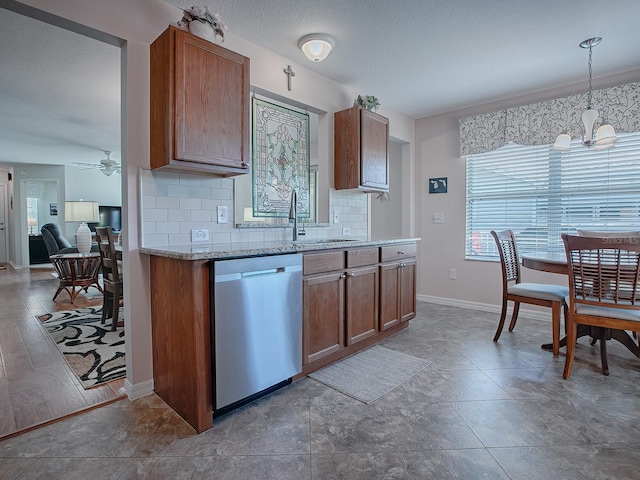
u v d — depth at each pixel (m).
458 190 4.16
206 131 2.00
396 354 2.67
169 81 1.86
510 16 2.29
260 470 1.42
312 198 4.62
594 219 3.35
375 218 5.16
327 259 2.36
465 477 1.38
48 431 1.69
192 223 2.30
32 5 1.64
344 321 2.53
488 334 3.14
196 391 1.68
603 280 2.16
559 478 1.37
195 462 1.47
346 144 3.21
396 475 1.39
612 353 2.68
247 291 1.85
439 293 4.34
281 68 2.82
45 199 8.71
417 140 4.48
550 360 2.54
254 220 2.93
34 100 3.79
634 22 2.36
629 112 3.06
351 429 1.71
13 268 7.75
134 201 2.02
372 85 3.43
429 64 2.98
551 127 3.44
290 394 2.07
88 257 4.39
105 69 3.03
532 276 3.71
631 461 1.46
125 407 1.92
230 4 2.16
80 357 2.62
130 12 1.97
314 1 2.13
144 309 2.05
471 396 2.02
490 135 3.80
